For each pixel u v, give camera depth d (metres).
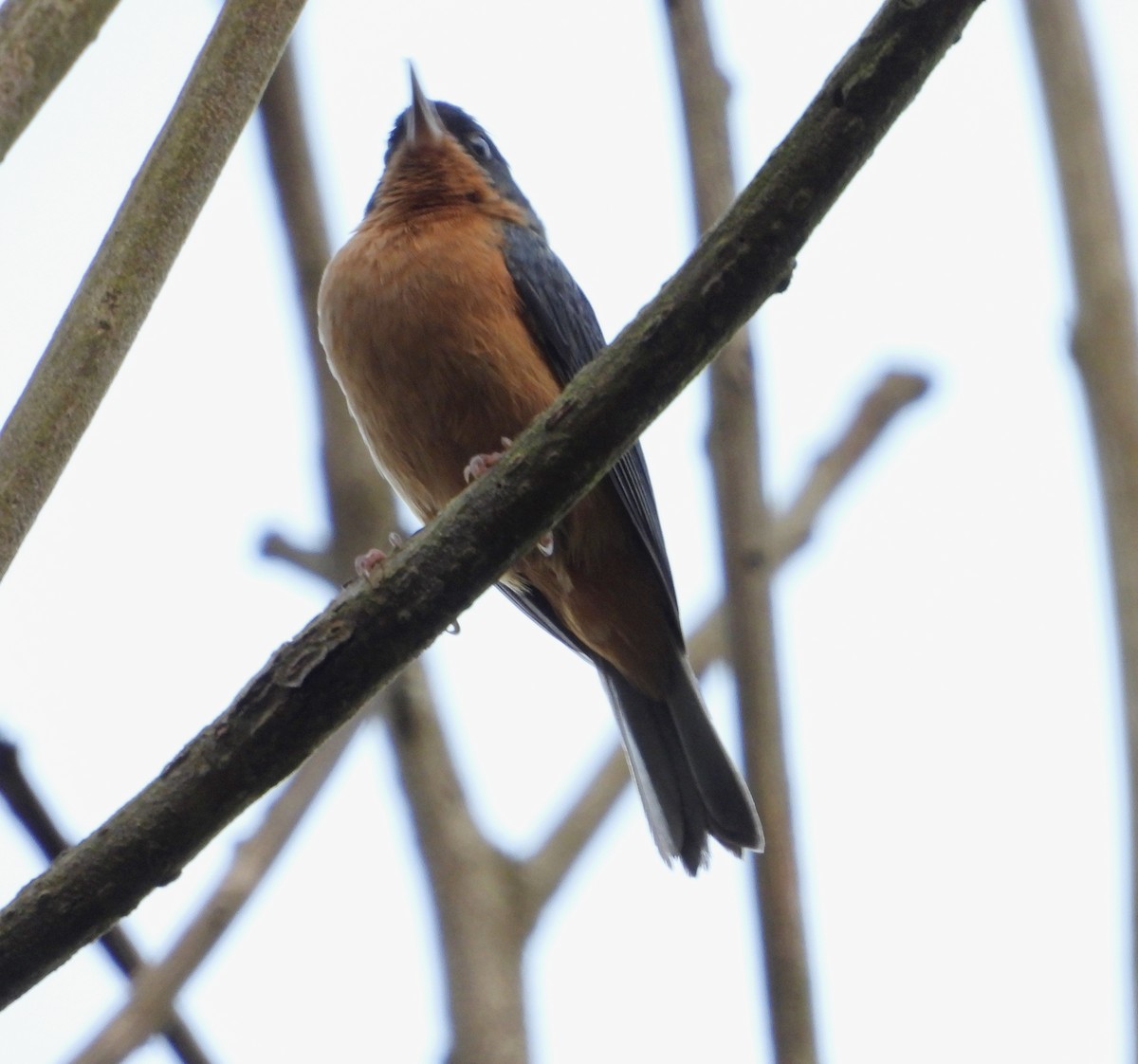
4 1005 6.77
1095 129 9.84
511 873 9.32
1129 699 8.48
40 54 7.07
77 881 6.78
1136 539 8.81
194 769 6.91
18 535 6.44
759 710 8.53
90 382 6.70
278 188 11.50
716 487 8.97
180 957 8.59
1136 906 7.99
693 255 6.93
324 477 10.88
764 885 8.16
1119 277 9.44
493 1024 8.50
